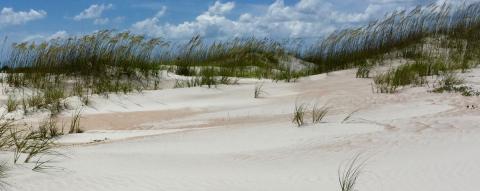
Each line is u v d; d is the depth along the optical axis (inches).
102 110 462.9
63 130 379.2
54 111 448.1
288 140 278.1
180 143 290.7
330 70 697.6
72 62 583.2
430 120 297.7
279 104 457.7
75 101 481.4
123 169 216.5
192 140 299.1
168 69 671.1
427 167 199.9
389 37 735.7
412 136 258.8
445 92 435.5
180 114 444.8
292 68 805.2
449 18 781.9
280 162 229.1
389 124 298.2
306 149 251.1
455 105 368.2
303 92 529.3
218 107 476.4
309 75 682.2
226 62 772.0
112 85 551.8
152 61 644.1
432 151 225.6
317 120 332.5
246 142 282.2
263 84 600.4
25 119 421.1
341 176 197.8
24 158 227.1
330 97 462.6
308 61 863.1
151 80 610.9
